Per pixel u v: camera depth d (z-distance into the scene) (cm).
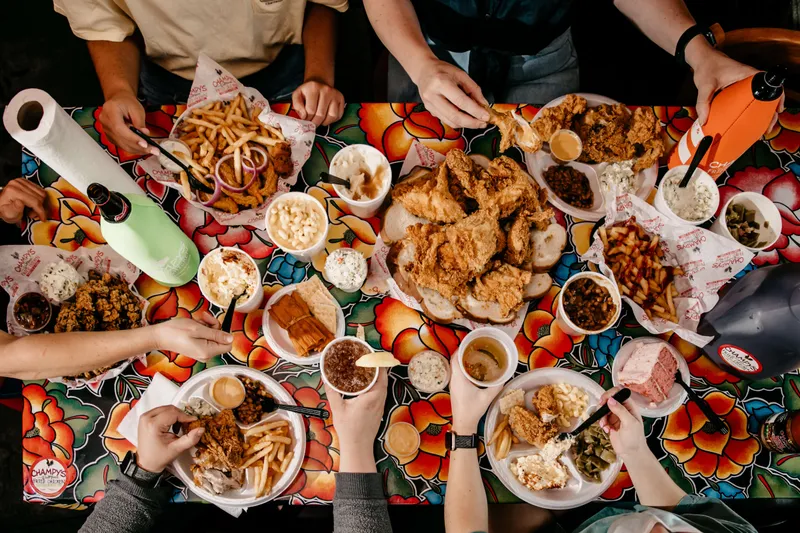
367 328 196
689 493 185
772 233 196
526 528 249
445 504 180
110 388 192
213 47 250
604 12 350
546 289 197
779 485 185
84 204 207
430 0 231
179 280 193
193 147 200
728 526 164
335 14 260
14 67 353
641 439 178
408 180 202
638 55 344
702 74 200
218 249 192
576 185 205
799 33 220
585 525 186
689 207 192
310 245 192
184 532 242
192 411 187
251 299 185
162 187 206
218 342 182
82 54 354
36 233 204
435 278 187
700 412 190
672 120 212
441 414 191
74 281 191
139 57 247
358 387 181
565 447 182
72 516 292
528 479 182
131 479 178
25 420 189
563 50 265
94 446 188
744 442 189
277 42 262
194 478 181
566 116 207
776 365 171
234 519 256
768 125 174
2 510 294
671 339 196
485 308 194
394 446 188
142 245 165
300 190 208
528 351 196
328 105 212
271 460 181
